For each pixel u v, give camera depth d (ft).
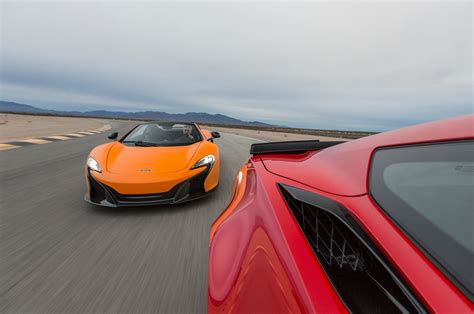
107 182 8.96
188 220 8.67
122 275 5.57
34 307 4.54
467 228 2.19
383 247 2.38
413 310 1.88
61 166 17.24
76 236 7.47
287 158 5.72
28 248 6.73
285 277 2.52
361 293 2.20
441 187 2.61
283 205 3.57
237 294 2.70
